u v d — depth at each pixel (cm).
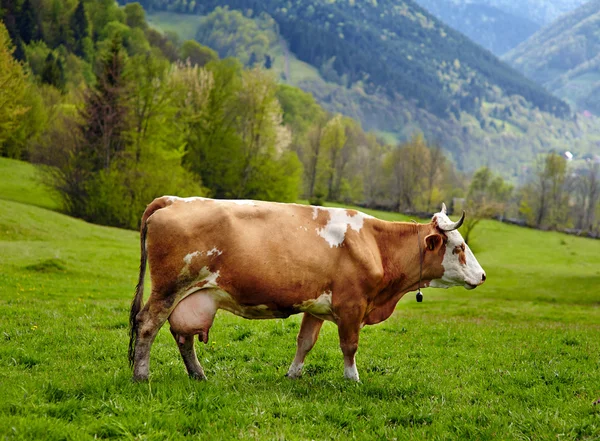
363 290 955
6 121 5256
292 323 1452
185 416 709
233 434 675
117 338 1190
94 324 1346
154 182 5634
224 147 7394
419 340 1393
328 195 11156
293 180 7575
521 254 7269
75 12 13712
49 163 6003
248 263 880
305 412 767
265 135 7438
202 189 6297
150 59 6475
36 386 784
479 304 3039
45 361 978
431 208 11406
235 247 878
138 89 6191
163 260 867
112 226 5653
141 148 6162
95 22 14725
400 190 11281
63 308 1628
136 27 14712
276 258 895
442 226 1030
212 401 762
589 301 3588
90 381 821
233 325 1425
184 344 908
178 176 5909
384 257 1006
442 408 820
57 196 5916
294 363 987
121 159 6009
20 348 1014
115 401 734
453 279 1052
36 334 1181
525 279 4881
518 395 909
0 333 1160
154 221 871
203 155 7462
